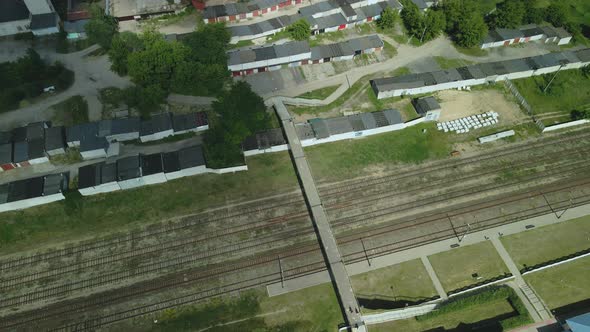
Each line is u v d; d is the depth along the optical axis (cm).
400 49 13438
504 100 12350
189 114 11106
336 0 14238
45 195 9419
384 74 12694
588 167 10994
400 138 11275
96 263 8919
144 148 10631
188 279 8775
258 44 13138
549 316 8519
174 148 10688
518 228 9806
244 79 12294
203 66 11300
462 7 13600
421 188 10400
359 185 10375
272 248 9269
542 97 12525
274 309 8438
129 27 13388
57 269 8812
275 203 9925
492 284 8925
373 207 10025
